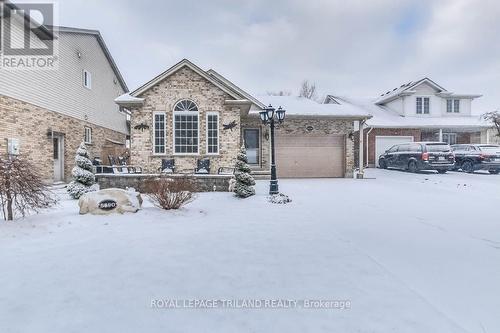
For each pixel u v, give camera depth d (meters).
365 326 2.73
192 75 13.98
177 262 4.22
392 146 21.94
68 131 15.57
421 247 4.95
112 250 4.68
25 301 3.14
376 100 28.00
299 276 3.80
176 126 13.98
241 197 9.92
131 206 7.16
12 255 4.43
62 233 5.58
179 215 7.15
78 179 9.71
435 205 8.80
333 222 6.65
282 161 17.16
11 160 6.15
